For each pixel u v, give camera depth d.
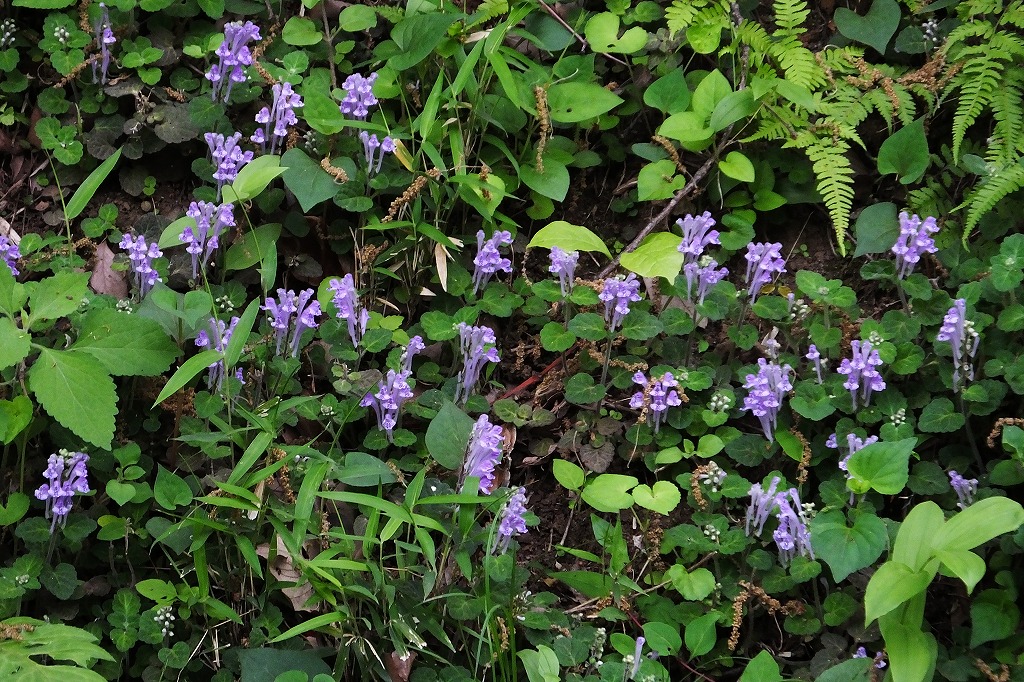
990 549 1.16
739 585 1.17
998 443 1.19
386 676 1.13
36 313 1.14
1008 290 1.18
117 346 1.15
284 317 1.18
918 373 1.20
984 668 1.14
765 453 1.19
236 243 1.23
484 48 1.23
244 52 1.24
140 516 1.16
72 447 1.17
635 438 1.20
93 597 1.16
